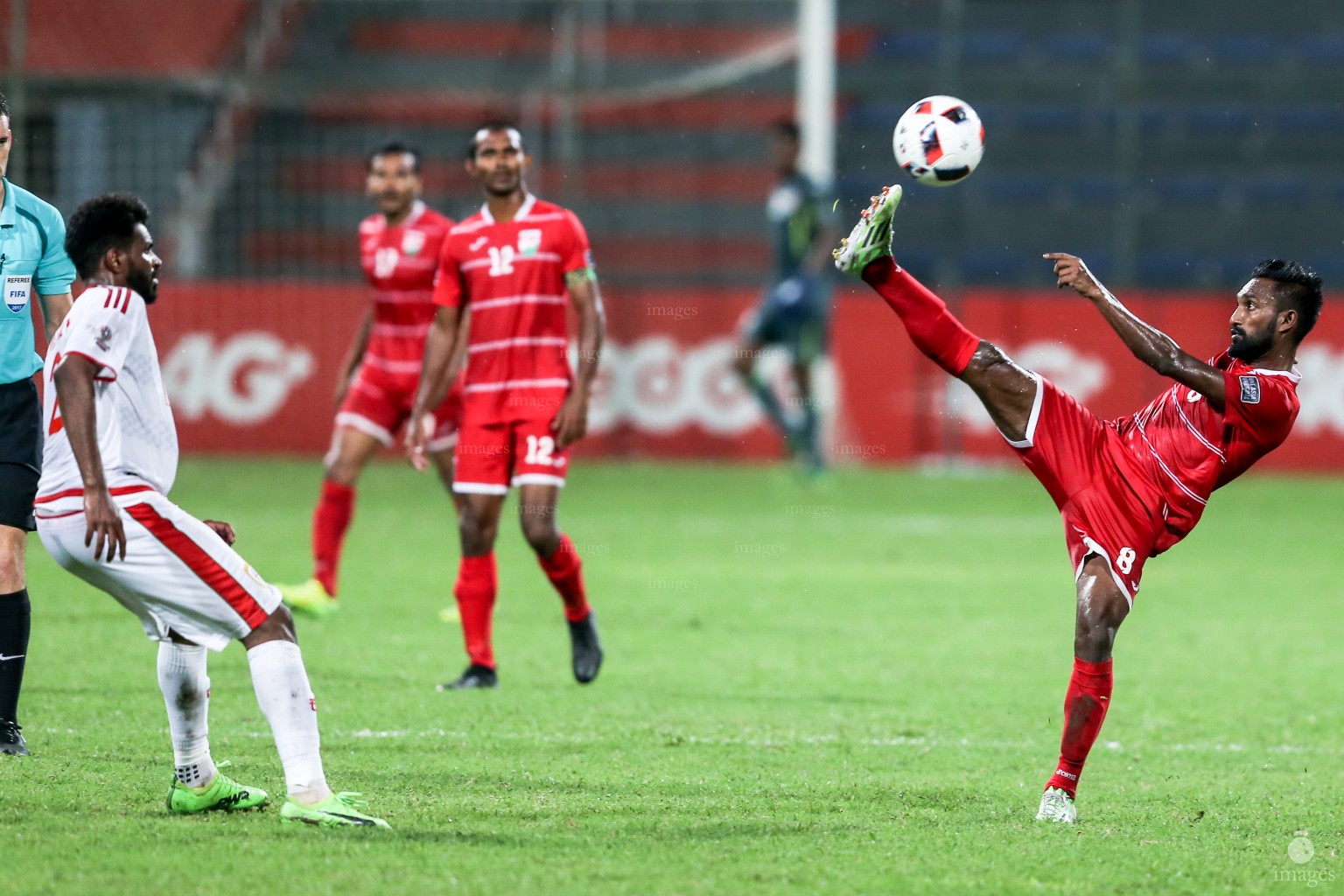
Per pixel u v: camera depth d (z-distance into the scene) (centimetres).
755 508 5447
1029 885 1431
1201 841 1634
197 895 1332
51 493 1567
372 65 8262
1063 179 8275
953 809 1759
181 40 7769
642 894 1367
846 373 7050
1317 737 2312
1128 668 2881
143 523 1532
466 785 1820
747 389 6544
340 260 7725
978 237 8175
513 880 1400
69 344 1515
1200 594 3825
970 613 3444
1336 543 4853
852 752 2105
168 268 7056
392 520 4991
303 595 3091
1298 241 8194
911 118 1852
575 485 6097
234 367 6694
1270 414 1708
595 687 2559
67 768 1836
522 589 3712
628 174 8169
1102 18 8806
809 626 3238
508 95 7206
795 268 6044
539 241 2478
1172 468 1720
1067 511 1755
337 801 1600
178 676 1598
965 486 6406
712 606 3478
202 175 7244
